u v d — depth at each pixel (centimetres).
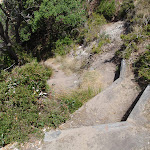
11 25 1362
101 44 814
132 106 416
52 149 327
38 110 430
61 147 327
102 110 428
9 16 1070
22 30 1260
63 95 534
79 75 718
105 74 630
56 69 852
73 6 1036
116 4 1045
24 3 1182
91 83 600
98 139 327
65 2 1040
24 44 1439
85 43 934
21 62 1053
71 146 325
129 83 487
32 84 480
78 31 1044
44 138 350
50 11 1015
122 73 530
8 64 1049
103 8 1055
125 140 314
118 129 337
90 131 346
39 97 470
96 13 1091
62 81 699
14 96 438
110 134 331
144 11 775
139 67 518
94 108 439
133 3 912
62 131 360
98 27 966
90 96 519
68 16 1023
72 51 969
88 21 1048
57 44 1063
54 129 383
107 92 478
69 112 448
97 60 747
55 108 445
